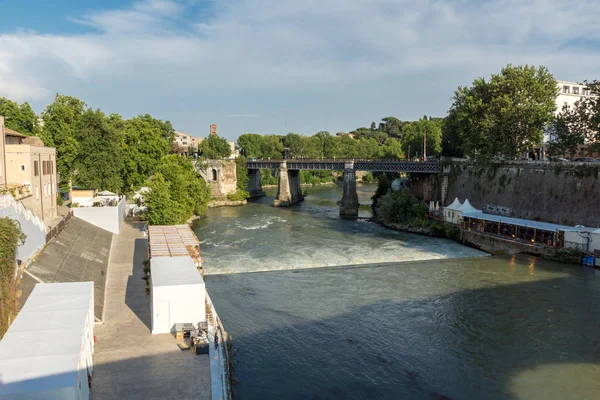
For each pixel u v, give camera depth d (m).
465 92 87.69
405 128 156.38
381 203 88.69
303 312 39.84
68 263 40.66
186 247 45.56
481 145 81.88
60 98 74.62
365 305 41.56
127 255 52.59
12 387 17.28
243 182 138.50
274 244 67.25
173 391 22.53
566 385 28.14
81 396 19.59
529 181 72.31
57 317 23.56
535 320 37.88
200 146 159.12
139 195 90.38
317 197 147.62
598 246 54.94
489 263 56.75
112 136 76.56
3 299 26.47
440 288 46.44
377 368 30.44
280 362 31.14
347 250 63.34
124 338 28.80
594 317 38.38
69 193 77.62
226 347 30.70
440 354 32.28
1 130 44.94
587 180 62.88
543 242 60.59
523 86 77.19
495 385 28.28
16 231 29.36
